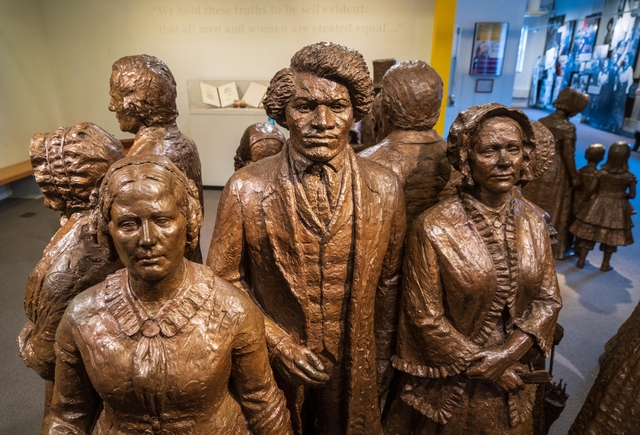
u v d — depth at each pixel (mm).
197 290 1069
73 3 4406
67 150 1379
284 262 1337
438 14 3766
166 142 2033
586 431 1655
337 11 4102
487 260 1408
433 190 1752
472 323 1463
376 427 1543
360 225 1321
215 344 1036
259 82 4539
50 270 1365
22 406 2393
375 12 4031
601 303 3365
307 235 1306
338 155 1312
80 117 4988
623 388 1576
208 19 4328
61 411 1136
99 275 1394
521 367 1466
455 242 1420
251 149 2047
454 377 1483
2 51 4273
